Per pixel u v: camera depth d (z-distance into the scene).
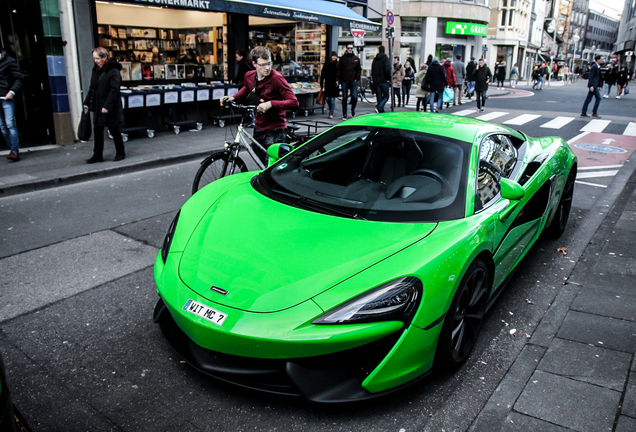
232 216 2.88
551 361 2.79
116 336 3.02
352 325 2.15
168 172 7.46
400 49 33.34
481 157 3.24
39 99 8.77
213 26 11.78
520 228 3.47
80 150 8.46
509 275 3.53
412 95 22.91
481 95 16.12
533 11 56.72
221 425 2.28
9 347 2.89
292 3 11.84
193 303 2.32
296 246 2.53
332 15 12.58
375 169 3.16
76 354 2.83
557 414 2.36
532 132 11.62
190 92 10.58
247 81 5.37
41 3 8.25
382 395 2.28
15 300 3.46
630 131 11.84
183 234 2.84
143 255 4.29
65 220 5.18
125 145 9.02
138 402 2.43
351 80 13.03
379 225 2.69
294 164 3.46
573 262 4.27
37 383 2.56
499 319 3.33
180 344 2.58
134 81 10.42
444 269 2.40
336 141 3.52
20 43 8.73
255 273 2.38
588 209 5.82
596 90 14.18
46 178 6.52
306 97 13.92
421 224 2.69
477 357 2.89
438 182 2.99
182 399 2.45
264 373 2.26
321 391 2.21
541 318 3.34
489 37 48.03
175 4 9.02
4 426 1.37
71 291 3.61
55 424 2.27
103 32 9.66
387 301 2.21
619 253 4.36
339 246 2.51
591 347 2.93
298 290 2.27
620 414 2.35
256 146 5.50
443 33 33.78
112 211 5.50
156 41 10.72
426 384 2.62
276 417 2.34
